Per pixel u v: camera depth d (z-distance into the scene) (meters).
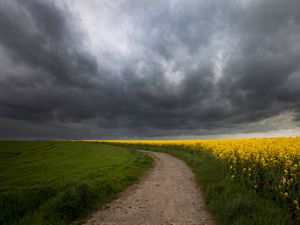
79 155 25.23
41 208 6.48
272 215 5.41
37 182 9.96
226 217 5.73
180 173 14.42
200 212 6.82
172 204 7.70
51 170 13.90
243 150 12.66
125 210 7.10
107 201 8.10
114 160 19.84
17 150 31.05
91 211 6.97
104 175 11.92
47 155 24.98
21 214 6.29
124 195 9.02
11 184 9.58
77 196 6.94
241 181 8.86
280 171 8.38
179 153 28.64
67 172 13.02
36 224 5.46
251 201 6.11
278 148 12.34
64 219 6.00
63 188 8.71
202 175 12.28
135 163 17.19
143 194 9.16
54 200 6.76
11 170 14.01
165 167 17.34
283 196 6.26
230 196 7.03
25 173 12.73
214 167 13.43
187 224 5.86
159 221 6.11
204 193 9.16
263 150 11.70
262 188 7.41
